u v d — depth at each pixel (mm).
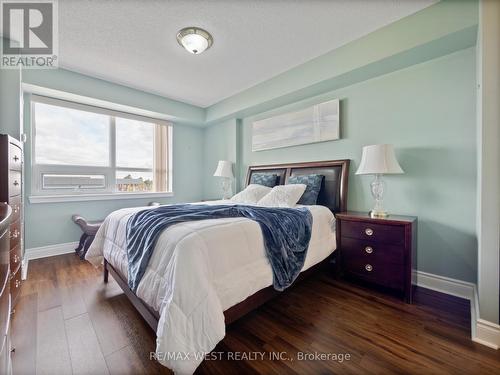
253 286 1404
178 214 1624
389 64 2205
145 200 3904
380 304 1820
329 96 2857
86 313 1690
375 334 1459
